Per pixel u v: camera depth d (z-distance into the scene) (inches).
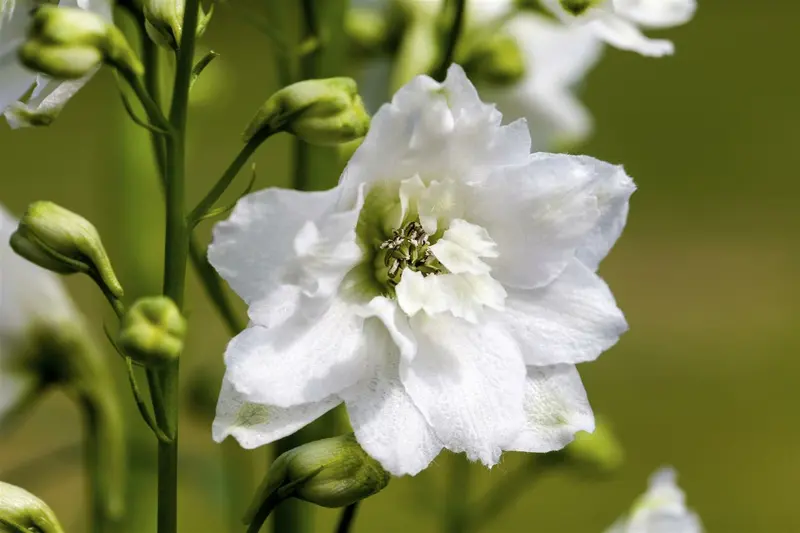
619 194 13.4
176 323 12.6
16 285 14.6
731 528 29.1
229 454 15.8
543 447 13.3
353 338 13.3
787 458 30.4
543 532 26.9
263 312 12.8
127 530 16.5
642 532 15.2
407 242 13.7
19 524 13.5
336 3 15.1
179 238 13.1
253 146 13.1
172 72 15.1
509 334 13.4
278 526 14.9
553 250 13.4
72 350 14.8
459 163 13.4
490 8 15.9
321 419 14.6
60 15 12.8
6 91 13.2
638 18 14.6
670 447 30.3
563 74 16.6
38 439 24.2
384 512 25.0
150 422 12.9
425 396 13.2
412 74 15.6
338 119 13.1
